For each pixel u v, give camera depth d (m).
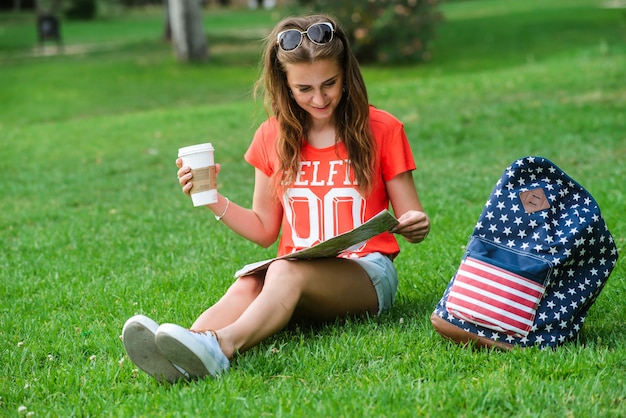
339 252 5.47
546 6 49.31
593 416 4.16
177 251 8.56
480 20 41.91
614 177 10.33
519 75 20.91
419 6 29.33
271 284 5.23
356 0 29.00
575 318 5.22
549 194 5.10
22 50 39.22
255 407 4.51
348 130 5.62
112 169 13.70
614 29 34.47
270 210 6.05
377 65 29.53
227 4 80.44
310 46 5.31
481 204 9.72
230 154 14.40
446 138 14.08
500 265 5.09
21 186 12.67
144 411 4.59
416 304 6.29
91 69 29.86
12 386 5.20
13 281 7.71
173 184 12.38
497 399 4.41
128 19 63.69
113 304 6.78
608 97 16.34
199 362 4.87
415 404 4.39
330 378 4.90
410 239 5.50
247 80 27.75
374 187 5.77
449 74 26.31
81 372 5.32
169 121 18.56
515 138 13.52
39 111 22.67
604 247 5.11
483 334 5.16
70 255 8.61
